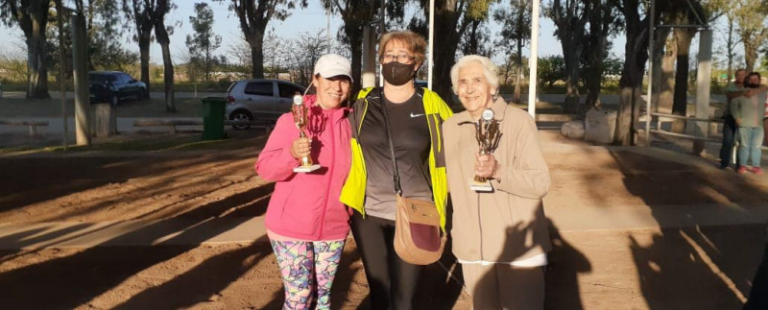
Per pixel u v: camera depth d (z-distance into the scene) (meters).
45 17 35.62
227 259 6.01
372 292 3.74
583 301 5.10
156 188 9.49
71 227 7.09
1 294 5.05
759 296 3.82
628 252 6.44
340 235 3.67
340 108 3.68
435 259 3.43
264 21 33.09
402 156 3.55
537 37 6.79
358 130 3.62
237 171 11.10
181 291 5.17
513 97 43.16
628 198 9.04
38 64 35.75
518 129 3.35
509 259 3.37
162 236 6.72
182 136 17.55
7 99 35.62
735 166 11.78
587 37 37.81
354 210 3.68
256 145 14.82
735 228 7.39
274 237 3.57
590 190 9.65
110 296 5.04
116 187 9.55
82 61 14.87
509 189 3.25
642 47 15.62
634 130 15.93
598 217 7.82
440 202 3.60
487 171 3.15
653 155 13.52
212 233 6.84
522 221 3.36
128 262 5.89
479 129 3.25
